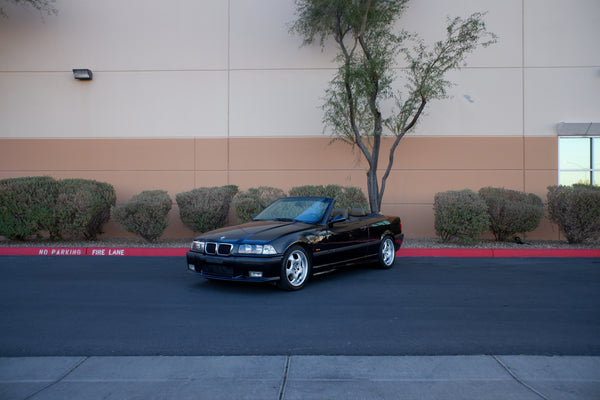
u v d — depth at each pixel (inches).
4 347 170.7
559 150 511.5
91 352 165.8
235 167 524.7
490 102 513.0
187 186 525.7
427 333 185.9
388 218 343.9
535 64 510.6
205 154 526.0
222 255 251.3
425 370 147.9
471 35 413.7
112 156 526.6
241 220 438.0
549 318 207.6
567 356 160.1
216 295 252.8
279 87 523.5
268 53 524.4
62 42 526.6
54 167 525.7
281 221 289.4
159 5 530.6
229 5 526.9
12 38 526.6
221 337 181.5
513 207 441.7
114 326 196.4
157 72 526.6
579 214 431.5
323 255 275.9
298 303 234.2
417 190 515.5
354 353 163.6
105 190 483.5
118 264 360.5
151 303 235.5
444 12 512.1
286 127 522.6
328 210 293.1
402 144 516.7
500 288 270.5
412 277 304.7
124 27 527.8
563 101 508.7
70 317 210.5
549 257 397.7
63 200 439.2
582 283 285.1
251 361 156.4
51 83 526.6
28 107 526.0
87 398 130.0
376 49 420.2
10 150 526.6
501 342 174.9
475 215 425.4
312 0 465.4
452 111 514.3
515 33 511.2
